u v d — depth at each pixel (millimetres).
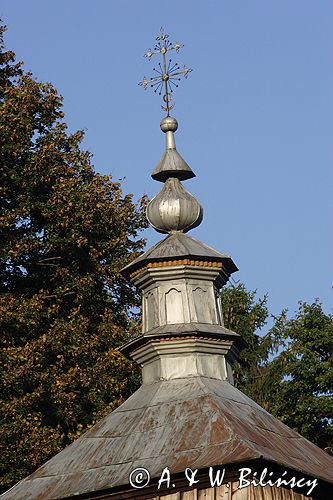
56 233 43250
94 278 44219
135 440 20500
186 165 25656
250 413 21484
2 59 48719
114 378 40594
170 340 22891
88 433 21766
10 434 36969
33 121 45656
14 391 38750
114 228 44594
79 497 19594
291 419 57281
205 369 22719
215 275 24172
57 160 45312
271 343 59469
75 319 41750
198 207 25109
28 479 20844
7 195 44031
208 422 20094
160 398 21812
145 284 24219
